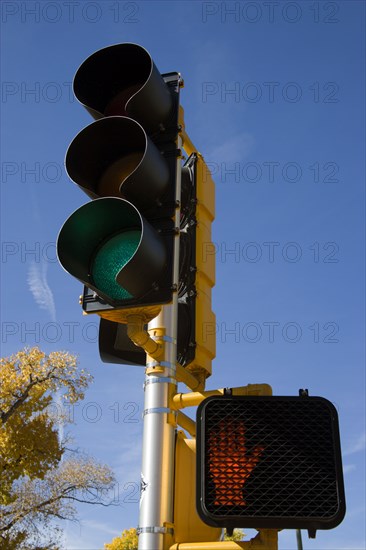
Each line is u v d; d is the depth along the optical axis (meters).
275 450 1.97
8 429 24.27
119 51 2.96
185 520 2.36
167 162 2.76
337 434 1.98
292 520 1.89
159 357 2.63
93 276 2.55
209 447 2.00
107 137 2.75
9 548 22.64
